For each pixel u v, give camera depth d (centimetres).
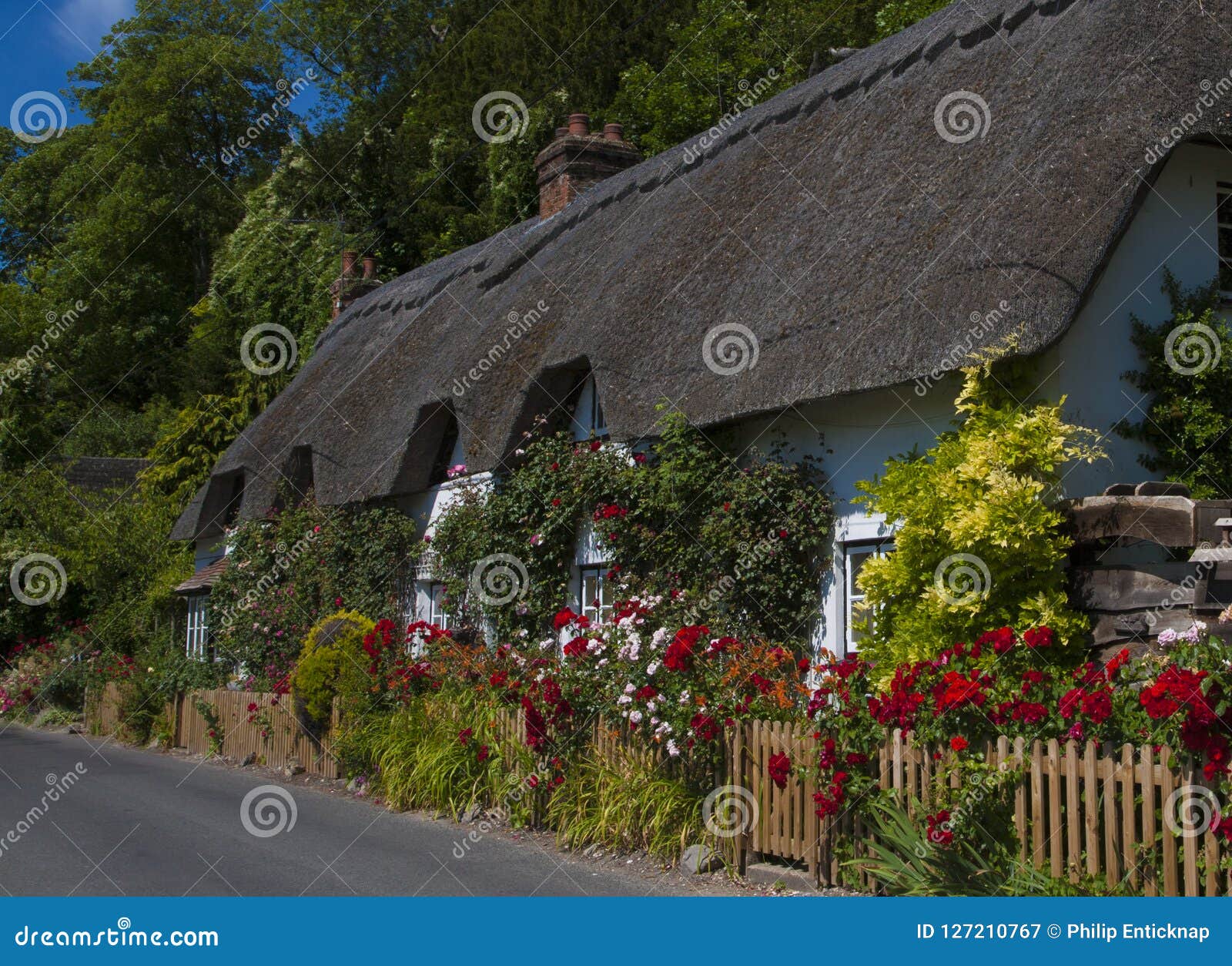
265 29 3703
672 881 762
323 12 3669
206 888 760
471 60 3158
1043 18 977
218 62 3581
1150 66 845
